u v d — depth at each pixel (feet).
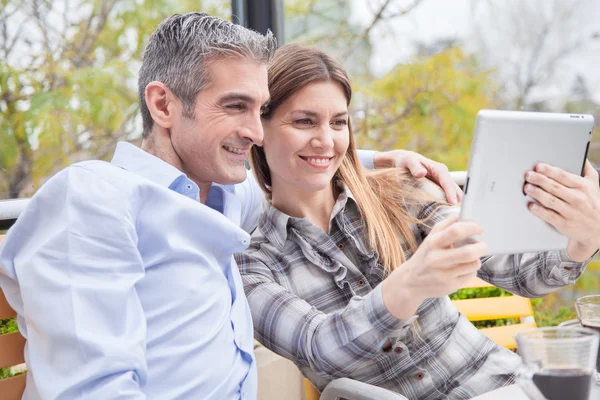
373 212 5.41
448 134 10.64
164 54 4.26
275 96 5.01
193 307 4.05
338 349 4.34
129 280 3.71
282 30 8.22
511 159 3.92
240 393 4.25
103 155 7.91
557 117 3.97
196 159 4.35
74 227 3.65
